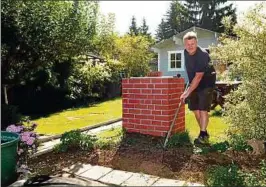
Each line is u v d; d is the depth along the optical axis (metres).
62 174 3.55
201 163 3.58
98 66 15.80
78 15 11.21
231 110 4.75
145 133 4.65
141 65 20.92
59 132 6.27
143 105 4.65
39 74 11.38
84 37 11.45
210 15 35.69
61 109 12.00
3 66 8.95
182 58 16.62
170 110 4.50
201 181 3.18
